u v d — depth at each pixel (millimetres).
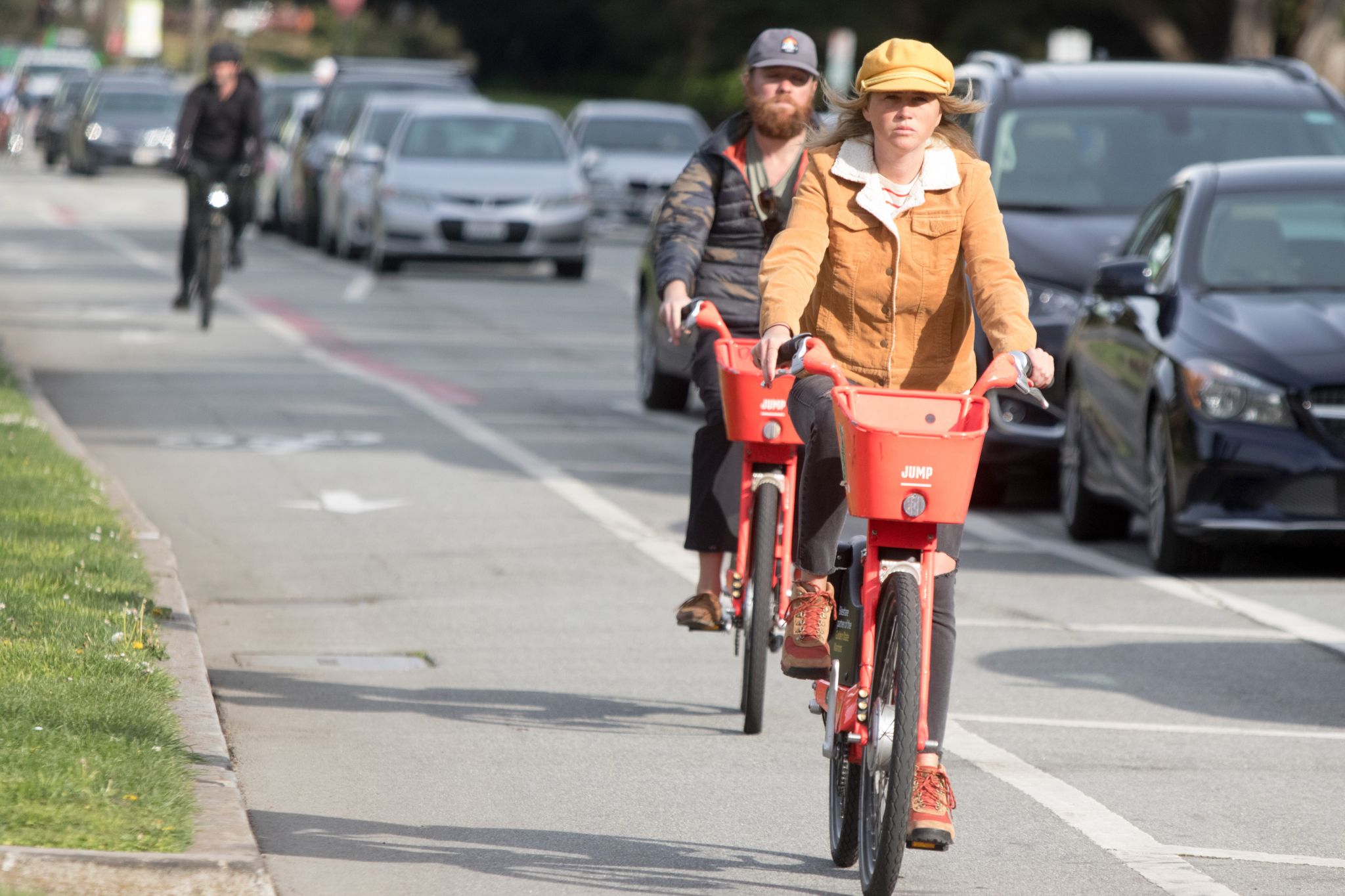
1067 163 41812
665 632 26344
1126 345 32844
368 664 24359
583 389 52312
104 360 54500
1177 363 30859
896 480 14961
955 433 14914
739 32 191125
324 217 95938
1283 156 41969
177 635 22938
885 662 15766
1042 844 17812
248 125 62344
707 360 22016
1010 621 27594
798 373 15633
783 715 22359
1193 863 17328
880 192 16125
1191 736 21703
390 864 16859
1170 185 36250
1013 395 37250
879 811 16031
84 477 32344
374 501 35469
